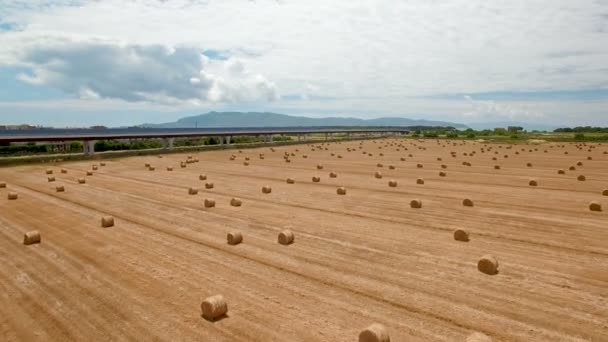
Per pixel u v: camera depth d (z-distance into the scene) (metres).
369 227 14.75
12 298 9.07
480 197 20.20
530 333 7.36
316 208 18.06
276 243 12.93
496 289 9.25
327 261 11.22
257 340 7.26
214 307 8.05
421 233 13.91
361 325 7.75
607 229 14.09
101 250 12.27
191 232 14.23
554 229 14.17
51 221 15.92
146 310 8.43
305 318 8.02
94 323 7.92
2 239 13.62
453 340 7.18
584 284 9.45
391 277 10.03
